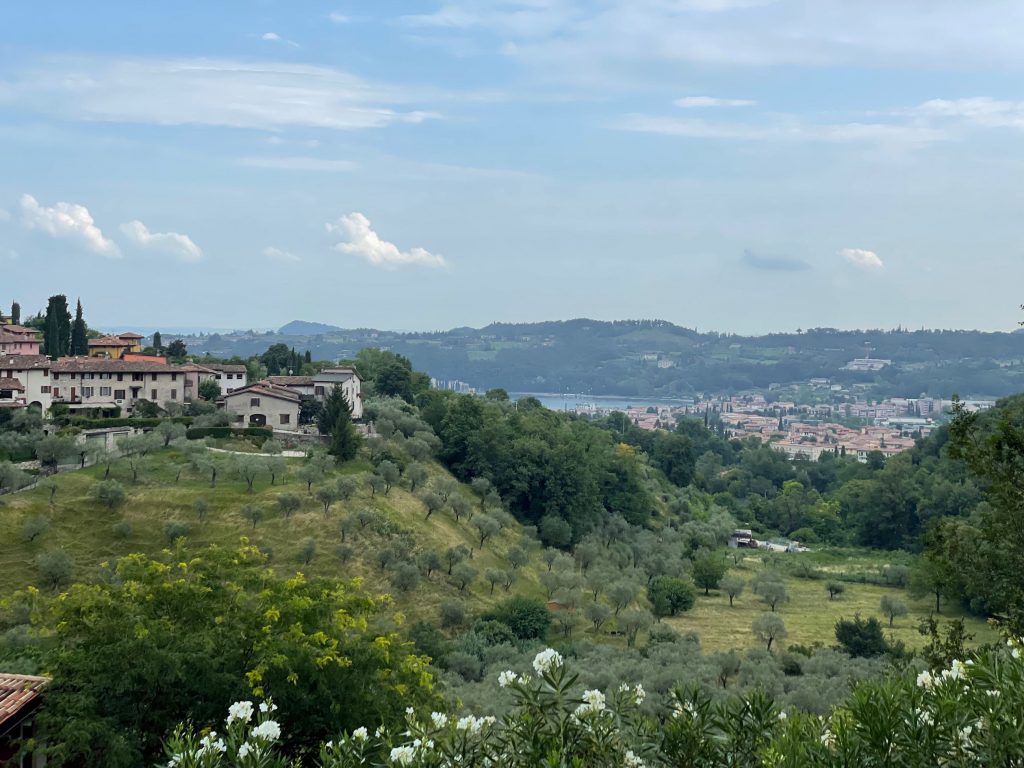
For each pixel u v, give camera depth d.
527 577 105.44
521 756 12.55
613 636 89.88
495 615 84.81
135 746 24.84
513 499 129.62
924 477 167.62
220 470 98.56
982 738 11.36
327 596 30.30
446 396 168.50
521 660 72.69
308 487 98.38
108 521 86.62
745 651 83.12
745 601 115.75
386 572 88.62
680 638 85.62
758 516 189.12
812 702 58.59
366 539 92.56
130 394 124.69
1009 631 29.70
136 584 29.09
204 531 87.69
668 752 13.12
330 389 134.50
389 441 123.88
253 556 32.28
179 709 26.20
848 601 118.25
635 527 144.62
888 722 11.46
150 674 24.89
